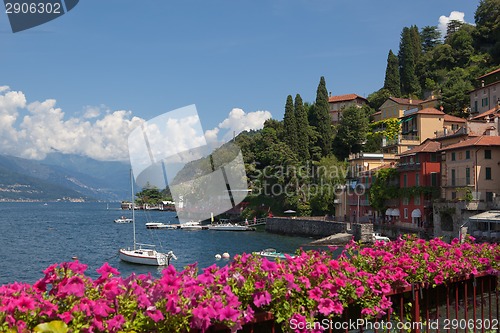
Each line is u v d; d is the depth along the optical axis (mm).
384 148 93938
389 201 69688
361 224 64938
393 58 132250
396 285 7035
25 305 4109
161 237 82062
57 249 64812
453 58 123875
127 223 126000
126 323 4363
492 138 54844
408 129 95188
